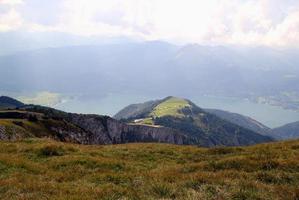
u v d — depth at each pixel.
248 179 17.84
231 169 21.20
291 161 22.08
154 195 14.87
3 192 15.30
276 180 18.02
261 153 28.17
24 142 36.09
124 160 27.06
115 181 18.11
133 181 17.67
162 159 28.98
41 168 21.77
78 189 15.72
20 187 16.09
